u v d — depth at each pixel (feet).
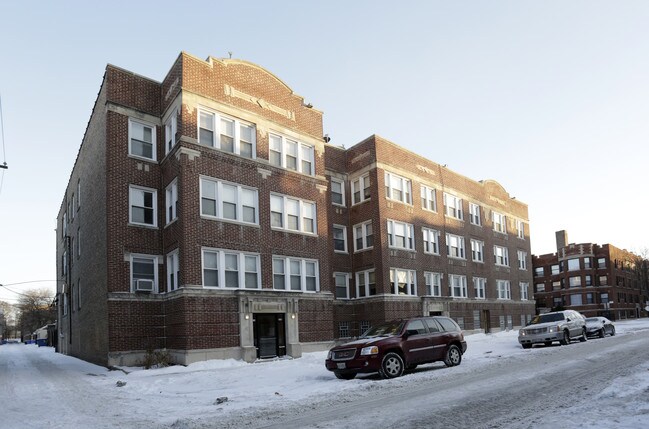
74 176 113.09
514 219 164.66
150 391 47.21
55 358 107.86
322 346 87.10
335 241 110.52
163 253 78.69
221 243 76.33
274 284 83.66
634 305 292.81
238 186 80.43
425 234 120.67
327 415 30.96
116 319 72.08
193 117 76.23
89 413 35.94
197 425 29.89
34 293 374.02
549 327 80.79
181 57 76.54
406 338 50.03
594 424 24.44
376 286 106.42
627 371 43.39
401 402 33.94
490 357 64.34
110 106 76.89
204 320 71.46
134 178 77.92
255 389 45.29
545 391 35.76
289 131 90.89
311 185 92.73
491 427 25.59
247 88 84.99
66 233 126.82
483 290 140.05
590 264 270.46
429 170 125.59
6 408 38.63
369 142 111.45
